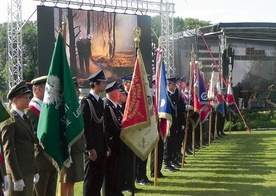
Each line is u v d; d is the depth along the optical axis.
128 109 6.82
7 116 4.40
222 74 19.97
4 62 41.81
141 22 23.02
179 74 23.86
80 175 5.75
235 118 19.48
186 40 23.31
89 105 6.20
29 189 4.96
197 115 11.34
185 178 8.80
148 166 10.39
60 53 5.26
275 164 10.29
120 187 7.02
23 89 5.01
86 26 21.45
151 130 7.03
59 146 5.12
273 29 21.61
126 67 22.66
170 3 23.41
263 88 23.34
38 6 20.00
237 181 8.47
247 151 12.49
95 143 6.21
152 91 8.80
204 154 12.08
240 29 21.36
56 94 5.16
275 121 20.41
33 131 5.12
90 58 21.64
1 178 4.50
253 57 23.25
